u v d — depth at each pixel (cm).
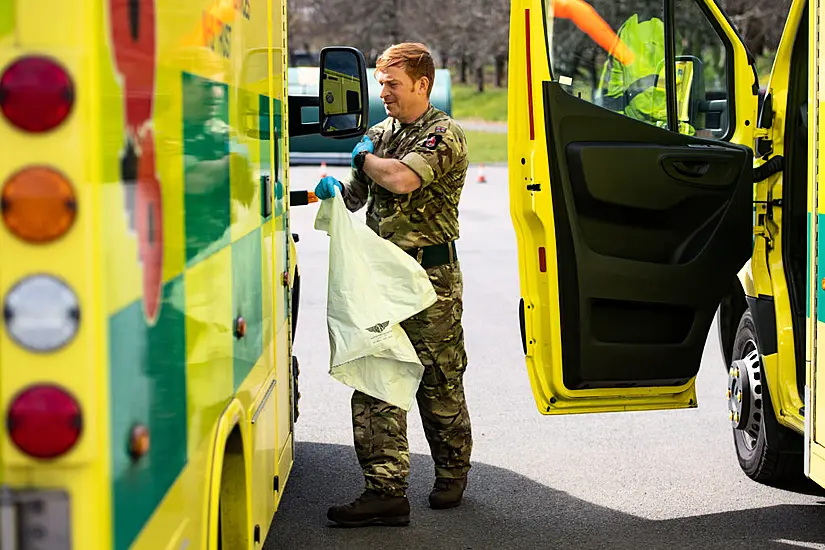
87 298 171
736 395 559
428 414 507
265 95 362
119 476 185
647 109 503
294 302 536
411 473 569
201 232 251
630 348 491
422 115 480
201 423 250
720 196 491
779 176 515
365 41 5303
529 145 474
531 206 476
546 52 471
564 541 474
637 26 493
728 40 517
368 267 464
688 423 671
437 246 482
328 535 478
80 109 169
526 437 638
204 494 254
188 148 238
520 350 869
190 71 240
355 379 474
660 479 562
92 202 171
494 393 740
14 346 170
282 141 409
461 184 485
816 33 408
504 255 1360
